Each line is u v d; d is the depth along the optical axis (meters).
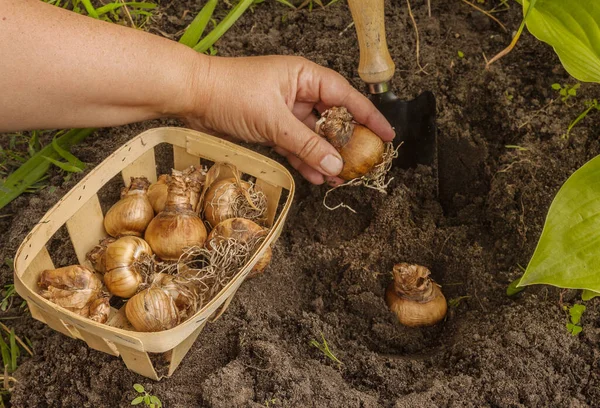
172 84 0.82
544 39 0.79
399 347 0.87
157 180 0.91
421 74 0.99
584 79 0.78
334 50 1.01
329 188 0.94
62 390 0.82
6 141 1.00
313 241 0.93
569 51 0.79
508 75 0.98
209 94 0.84
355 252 0.91
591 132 0.94
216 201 0.86
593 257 0.74
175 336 0.74
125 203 0.86
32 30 0.75
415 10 1.04
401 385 0.82
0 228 0.94
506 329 0.84
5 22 0.74
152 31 1.03
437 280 0.91
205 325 0.83
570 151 0.93
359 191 0.94
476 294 0.88
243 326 0.83
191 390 0.80
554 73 0.97
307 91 0.88
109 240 0.86
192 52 0.83
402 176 0.94
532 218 0.90
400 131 0.92
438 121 0.96
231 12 0.97
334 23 1.03
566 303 0.85
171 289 0.81
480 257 0.89
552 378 0.81
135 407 0.79
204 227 0.85
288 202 0.82
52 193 0.94
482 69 0.99
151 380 0.80
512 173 0.92
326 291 0.89
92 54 0.77
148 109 0.84
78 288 0.80
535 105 0.96
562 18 0.79
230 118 0.86
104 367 0.81
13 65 0.75
